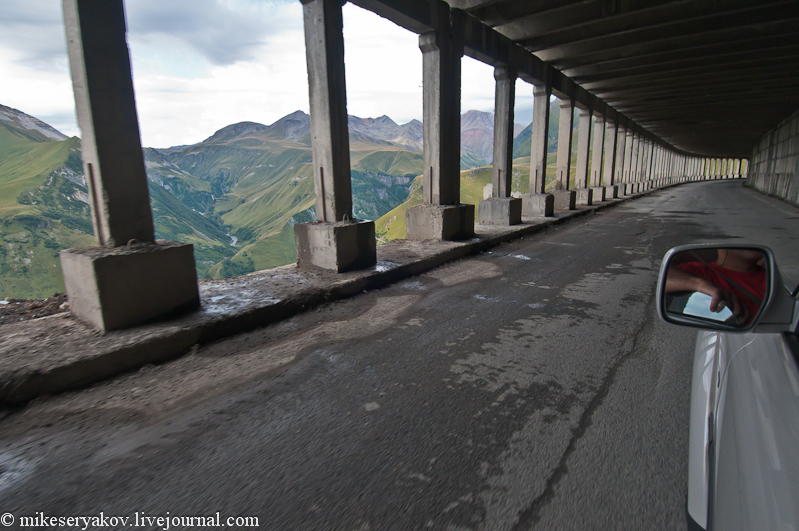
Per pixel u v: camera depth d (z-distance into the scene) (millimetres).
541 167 11719
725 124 24906
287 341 3246
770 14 8422
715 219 11906
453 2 7746
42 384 2320
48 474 1749
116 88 2908
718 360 1206
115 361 2609
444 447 1923
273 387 2518
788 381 808
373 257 5270
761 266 992
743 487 733
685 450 1855
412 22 6059
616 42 9938
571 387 2488
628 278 5266
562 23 8594
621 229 10031
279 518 1507
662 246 7602
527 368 2752
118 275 2863
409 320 3740
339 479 1715
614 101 17844
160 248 3090
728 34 9602
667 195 24953
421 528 1450
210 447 1939
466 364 2824
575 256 6738
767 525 616
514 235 8555
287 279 4543
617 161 22422
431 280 5223
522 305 4168
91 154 2914
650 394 2387
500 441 1960
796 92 15656
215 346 3119
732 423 890
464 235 7613
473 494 1614
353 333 3420
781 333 958
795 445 679
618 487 1631
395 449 1912
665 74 12969
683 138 34500
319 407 2291
